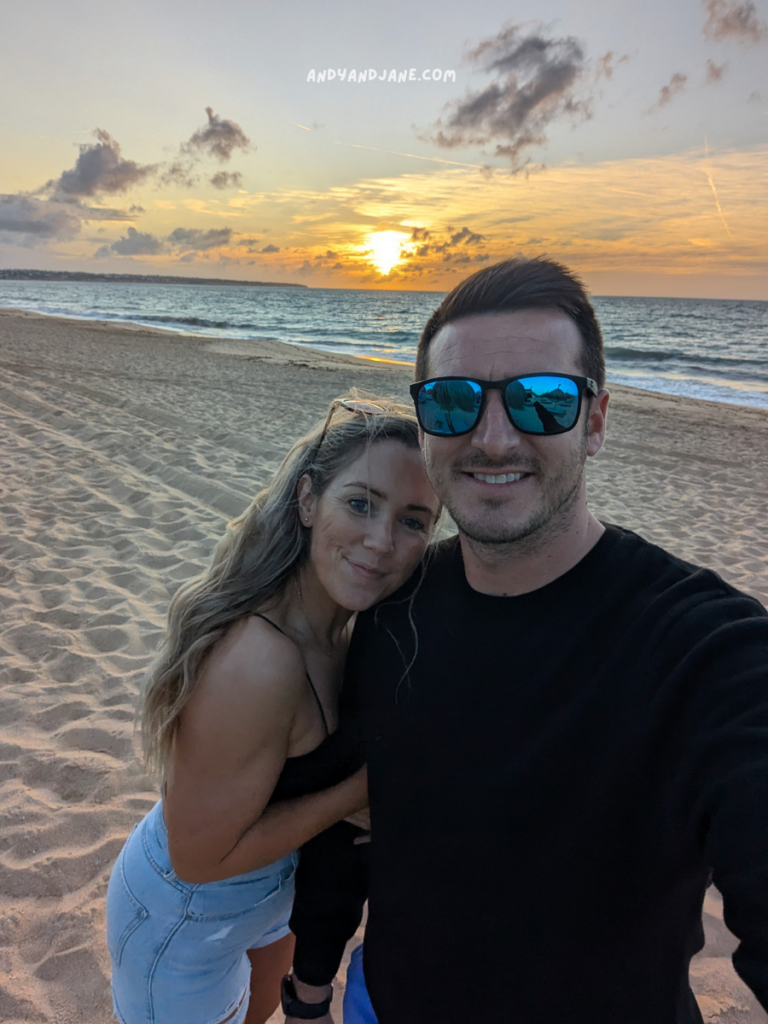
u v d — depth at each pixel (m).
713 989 2.13
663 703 0.90
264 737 1.17
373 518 1.27
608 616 1.02
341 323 46.69
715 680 0.88
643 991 0.93
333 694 1.39
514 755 1.01
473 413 1.07
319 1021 1.51
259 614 1.25
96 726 3.20
